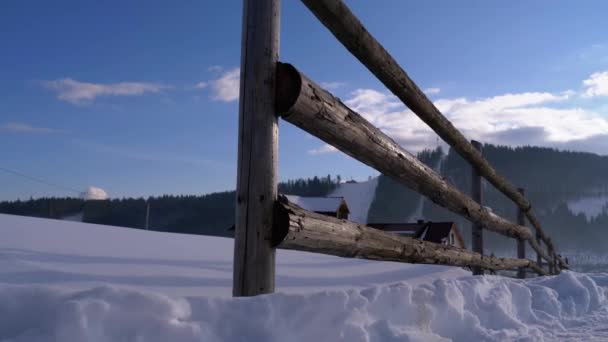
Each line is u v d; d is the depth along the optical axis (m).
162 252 5.14
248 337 1.21
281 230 1.51
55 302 0.91
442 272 4.76
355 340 1.50
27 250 3.93
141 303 1.02
